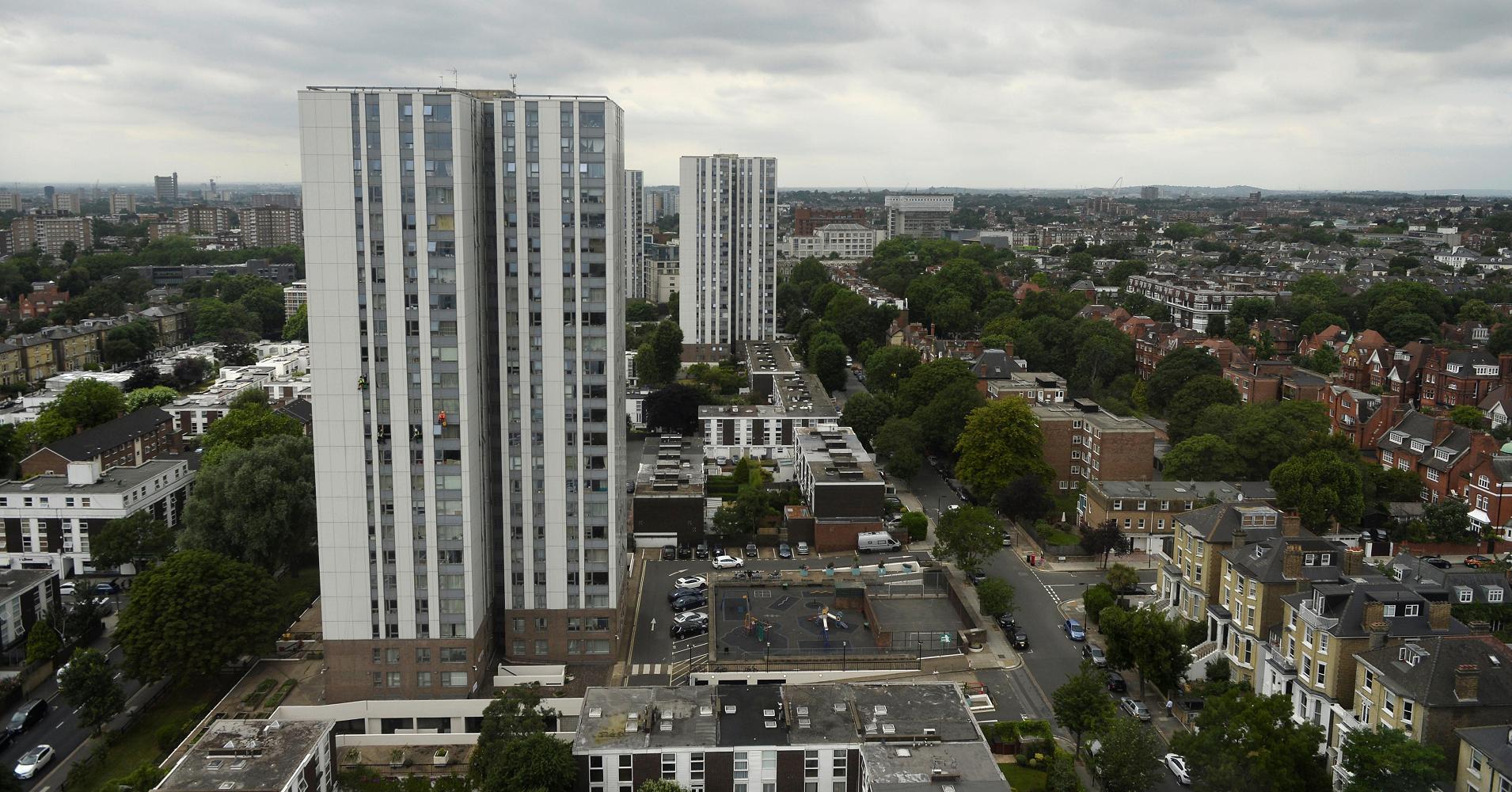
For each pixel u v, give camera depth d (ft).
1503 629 430.20
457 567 425.69
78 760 408.87
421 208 401.08
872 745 339.77
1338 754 365.20
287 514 537.24
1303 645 394.93
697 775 339.77
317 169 397.39
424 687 433.89
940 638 490.49
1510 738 311.27
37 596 508.12
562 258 432.66
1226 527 483.51
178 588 443.73
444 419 414.62
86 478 612.29
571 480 452.76
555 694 441.68
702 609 538.47
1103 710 385.09
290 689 458.91
